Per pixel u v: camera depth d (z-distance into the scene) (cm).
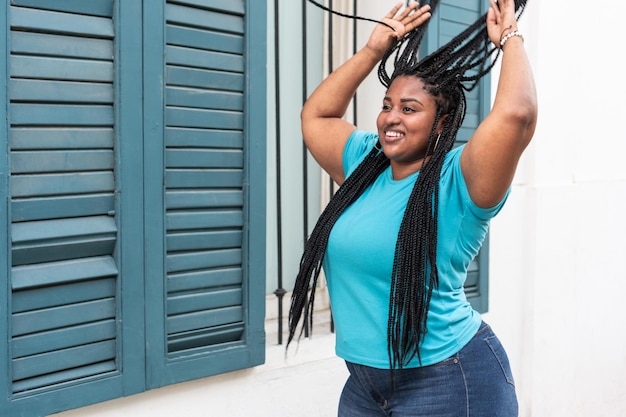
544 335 376
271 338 300
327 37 341
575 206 384
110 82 222
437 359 184
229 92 248
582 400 405
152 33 227
